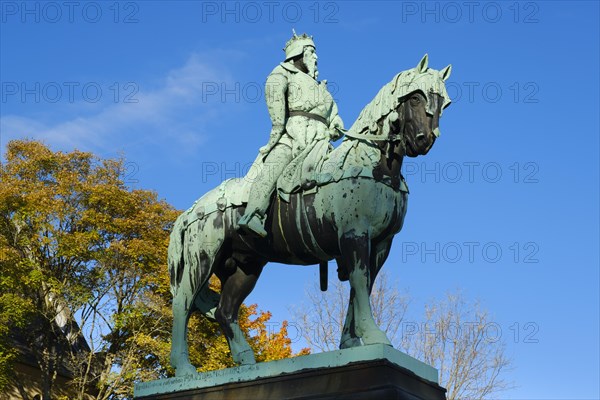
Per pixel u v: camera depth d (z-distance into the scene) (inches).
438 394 239.5
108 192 812.6
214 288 740.7
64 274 796.0
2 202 780.0
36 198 780.6
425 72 246.2
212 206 278.1
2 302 748.0
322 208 252.1
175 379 264.8
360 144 252.5
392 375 221.9
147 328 786.2
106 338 805.2
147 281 785.6
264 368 244.8
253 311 818.8
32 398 871.1
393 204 251.1
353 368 225.9
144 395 269.3
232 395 248.5
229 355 763.4
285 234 262.1
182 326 279.6
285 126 273.6
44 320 807.1
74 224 807.1
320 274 274.2
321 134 271.0
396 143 249.4
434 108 240.1
